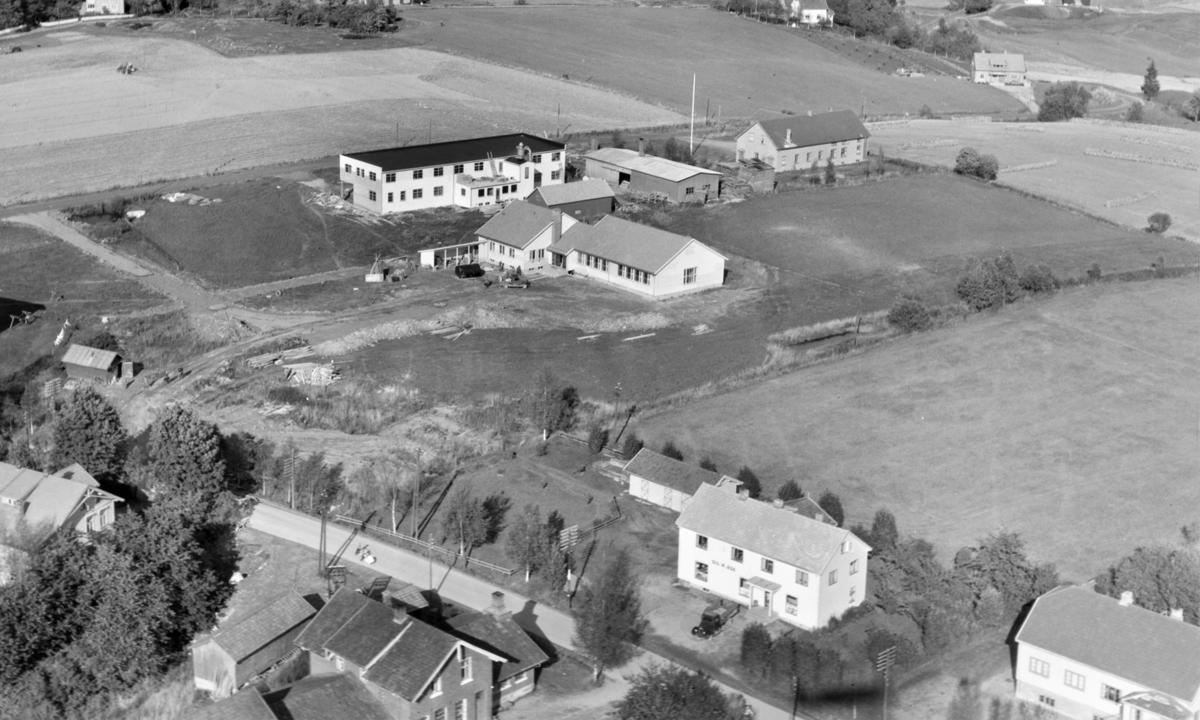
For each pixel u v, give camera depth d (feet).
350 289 523.70
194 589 310.45
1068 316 495.82
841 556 306.35
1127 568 310.86
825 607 304.71
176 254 562.25
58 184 639.35
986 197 652.07
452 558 337.72
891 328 482.28
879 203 635.66
